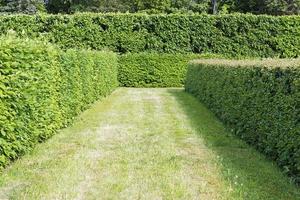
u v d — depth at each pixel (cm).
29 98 556
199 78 1338
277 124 542
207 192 439
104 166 532
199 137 724
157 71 1919
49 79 668
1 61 477
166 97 1423
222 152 616
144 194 433
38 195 423
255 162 558
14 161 544
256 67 652
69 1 3328
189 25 1995
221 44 2005
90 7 3284
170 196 428
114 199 419
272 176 495
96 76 1205
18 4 3169
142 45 1995
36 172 500
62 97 761
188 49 2008
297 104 478
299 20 1981
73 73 852
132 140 696
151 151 618
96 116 959
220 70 948
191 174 502
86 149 624
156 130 789
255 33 1991
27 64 548
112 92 1605
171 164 544
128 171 511
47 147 629
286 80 519
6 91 483
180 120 913
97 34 1977
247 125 686
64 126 799
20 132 529
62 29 1955
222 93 912
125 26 1986
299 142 466
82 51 995
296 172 486
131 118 937
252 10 3291
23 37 695
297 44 1992
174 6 3438
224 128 813
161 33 1995
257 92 637
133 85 1922
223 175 498
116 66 1825
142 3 3378
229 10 3366
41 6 3316
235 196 427
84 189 445
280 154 529
